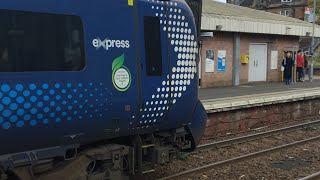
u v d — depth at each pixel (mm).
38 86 4668
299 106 16250
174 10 6168
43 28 4730
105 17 5277
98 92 5223
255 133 12430
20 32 4551
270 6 68438
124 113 5586
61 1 4875
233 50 22859
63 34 4891
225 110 12594
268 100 14414
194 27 6527
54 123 4844
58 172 5129
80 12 5039
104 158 5707
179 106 6410
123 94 5508
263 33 24078
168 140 6758
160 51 5980
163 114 6203
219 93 17391
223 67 22266
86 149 5594
